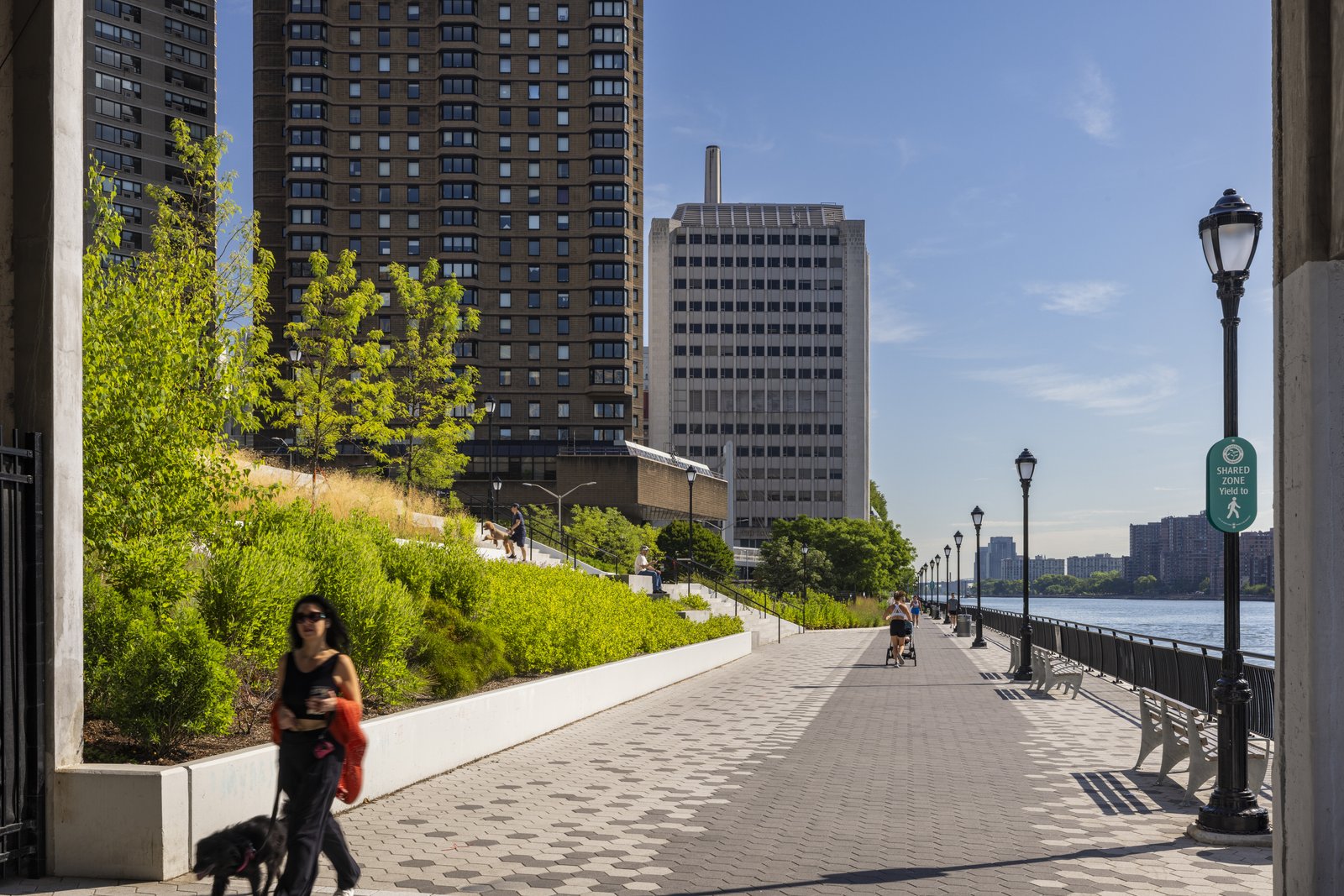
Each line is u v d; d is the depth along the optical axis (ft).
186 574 35.12
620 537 206.49
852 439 512.63
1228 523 29.40
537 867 24.94
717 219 535.19
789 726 52.54
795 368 515.91
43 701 23.99
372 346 132.16
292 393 129.39
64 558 24.63
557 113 327.26
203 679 28.37
